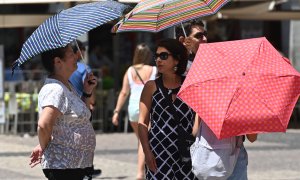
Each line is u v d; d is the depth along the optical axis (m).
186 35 13.59
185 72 12.57
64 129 11.26
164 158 12.23
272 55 11.19
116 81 35.97
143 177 18.88
